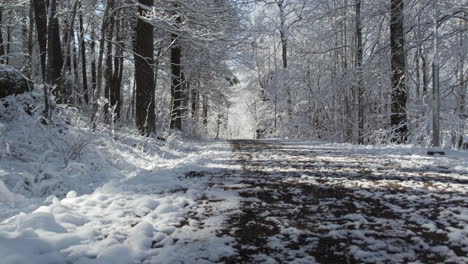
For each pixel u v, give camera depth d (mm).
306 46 24797
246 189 5121
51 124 7199
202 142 19219
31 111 7355
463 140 15281
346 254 2691
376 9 17578
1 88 7391
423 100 15945
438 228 3283
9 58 18594
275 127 31344
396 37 15219
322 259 2598
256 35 19578
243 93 40625
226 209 4016
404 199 4445
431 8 15820
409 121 15906
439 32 17500
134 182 5539
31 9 12148
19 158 6117
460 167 6910
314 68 26281
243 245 2885
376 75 18984
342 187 5254
